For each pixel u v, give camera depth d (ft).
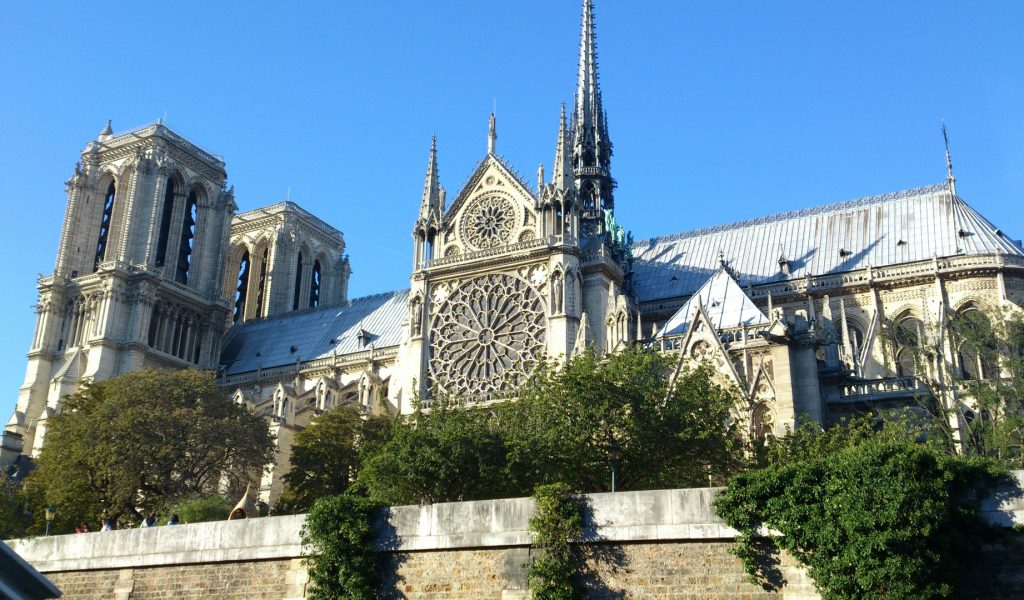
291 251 515.50
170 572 144.66
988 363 257.14
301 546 135.95
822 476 114.32
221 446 285.84
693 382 190.19
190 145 470.39
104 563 149.18
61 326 436.35
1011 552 106.73
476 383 315.58
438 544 128.67
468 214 339.36
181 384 294.66
